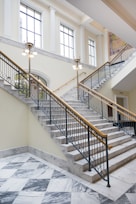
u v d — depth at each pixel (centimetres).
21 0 715
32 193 238
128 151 410
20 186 258
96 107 682
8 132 406
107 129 475
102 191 242
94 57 1066
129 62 689
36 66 703
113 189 248
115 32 266
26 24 744
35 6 759
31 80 456
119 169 326
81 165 287
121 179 282
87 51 1006
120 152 388
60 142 336
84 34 995
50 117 387
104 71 818
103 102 664
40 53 724
